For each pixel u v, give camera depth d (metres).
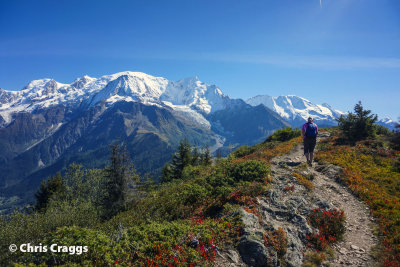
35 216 21.19
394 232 8.06
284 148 20.77
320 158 16.70
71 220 21.78
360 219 9.48
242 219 8.59
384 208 9.81
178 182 21.59
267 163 15.41
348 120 21.91
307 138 14.99
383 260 7.04
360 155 16.61
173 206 11.81
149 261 6.75
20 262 6.87
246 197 10.32
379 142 18.91
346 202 10.81
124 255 6.96
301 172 13.32
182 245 7.47
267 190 10.92
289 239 7.89
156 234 8.02
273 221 8.89
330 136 23.95
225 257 7.23
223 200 10.74
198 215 10.38
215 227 8.32
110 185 30.89
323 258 7.33
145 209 14.27
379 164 15.09
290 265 7.04
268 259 7.05
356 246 7.89
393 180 12.41
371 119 20.77
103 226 14.98
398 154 16.27
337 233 8.49
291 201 10.12
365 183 12.22
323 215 9.12
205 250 7.29
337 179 13.08
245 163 14.00
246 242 7.54
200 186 12.91
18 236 17.83
